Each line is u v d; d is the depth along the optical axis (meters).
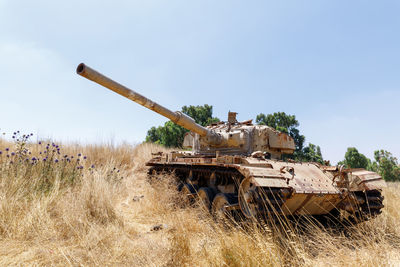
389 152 23.28
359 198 6.26
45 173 6.62
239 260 3.39
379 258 3.82
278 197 5.14
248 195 5.04
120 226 5.05
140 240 4.57
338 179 6.39
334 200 6.13
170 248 3.96
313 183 5.82
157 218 5.99
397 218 6.94
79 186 6.54
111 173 8.53
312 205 6.09
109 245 4.13
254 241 3.82
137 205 6.79
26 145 9.30
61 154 9.46
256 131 7.76
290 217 6.95
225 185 7.20
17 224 4.36
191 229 5.20
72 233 4.38
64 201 5.31
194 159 7.56
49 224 4.52
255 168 5.37
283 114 25.70
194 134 9.36
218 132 8.45
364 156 24.16
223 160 6.34
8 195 5.02
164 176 8.73
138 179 10.66
